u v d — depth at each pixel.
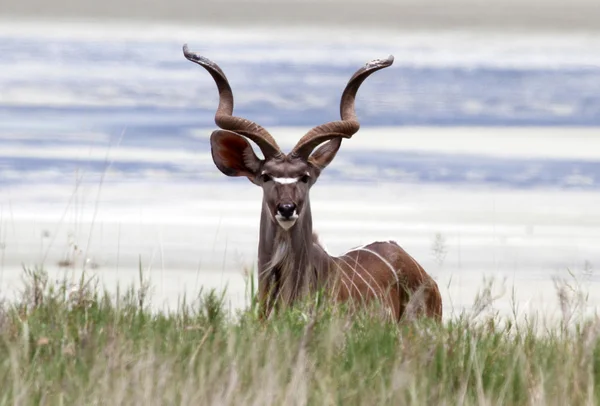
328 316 26.64
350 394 21.95
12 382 21.94
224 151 30.36
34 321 25.48
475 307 30.73
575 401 22.53
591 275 39.91
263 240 29.75
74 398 21.36
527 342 25.81
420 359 23.61
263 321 27.36
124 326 25.20
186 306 30.61
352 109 31.30
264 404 20.95
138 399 20.77
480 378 22.17
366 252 31.92
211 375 21.77
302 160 29.83
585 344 24.39
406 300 32.06
